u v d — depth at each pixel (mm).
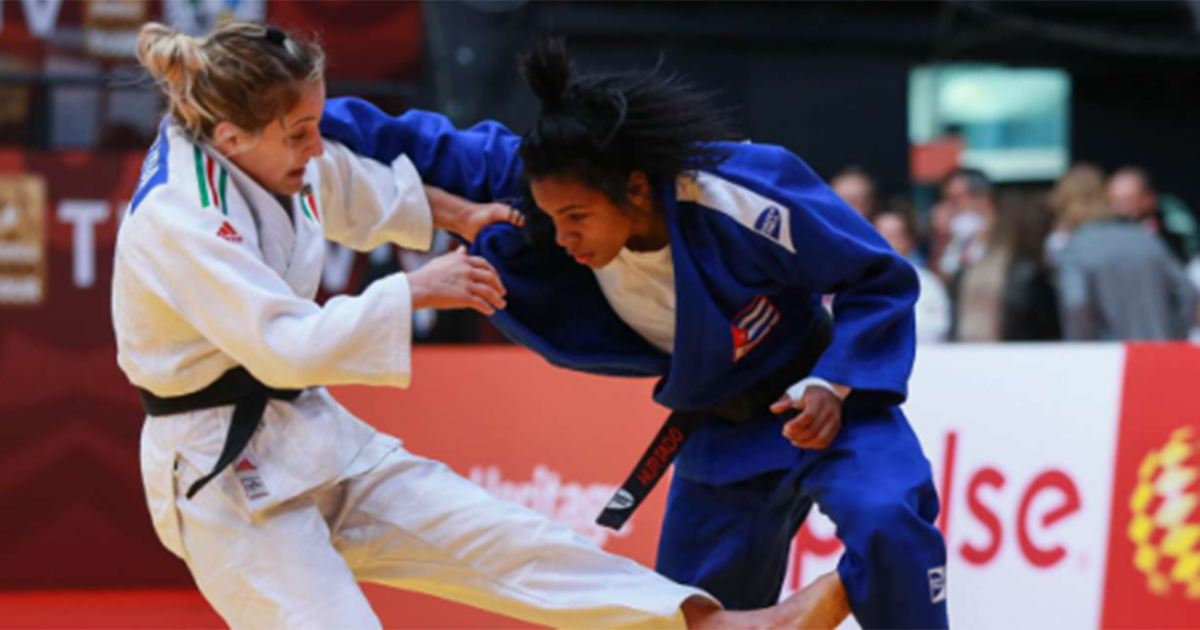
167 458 9281
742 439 10211
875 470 9195
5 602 19109
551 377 16781
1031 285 22781
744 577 10672
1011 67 37375
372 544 9844
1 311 19922
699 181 9469
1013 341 22688
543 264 10234
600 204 9203
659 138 9180
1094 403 14883
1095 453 14773
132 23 21188
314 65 9125
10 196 19953
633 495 10258
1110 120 39281
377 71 21609
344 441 9641
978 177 23609
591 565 9781
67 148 21609
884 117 35781
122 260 9141
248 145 9039
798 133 35438
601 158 9086
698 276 9406
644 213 9508
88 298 20125
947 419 15391
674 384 9805
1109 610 14414
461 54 30281
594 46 34125
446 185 10656
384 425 17016
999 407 15242
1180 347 14703
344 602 9172
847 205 9727
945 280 23438
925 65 36281
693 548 10797
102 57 21266
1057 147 38406
